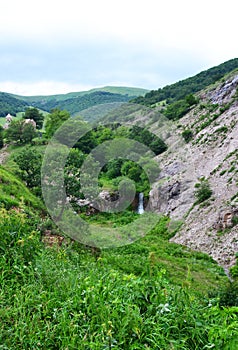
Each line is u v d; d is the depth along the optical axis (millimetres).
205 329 4844
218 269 19875
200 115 51656
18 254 6773
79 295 5516
